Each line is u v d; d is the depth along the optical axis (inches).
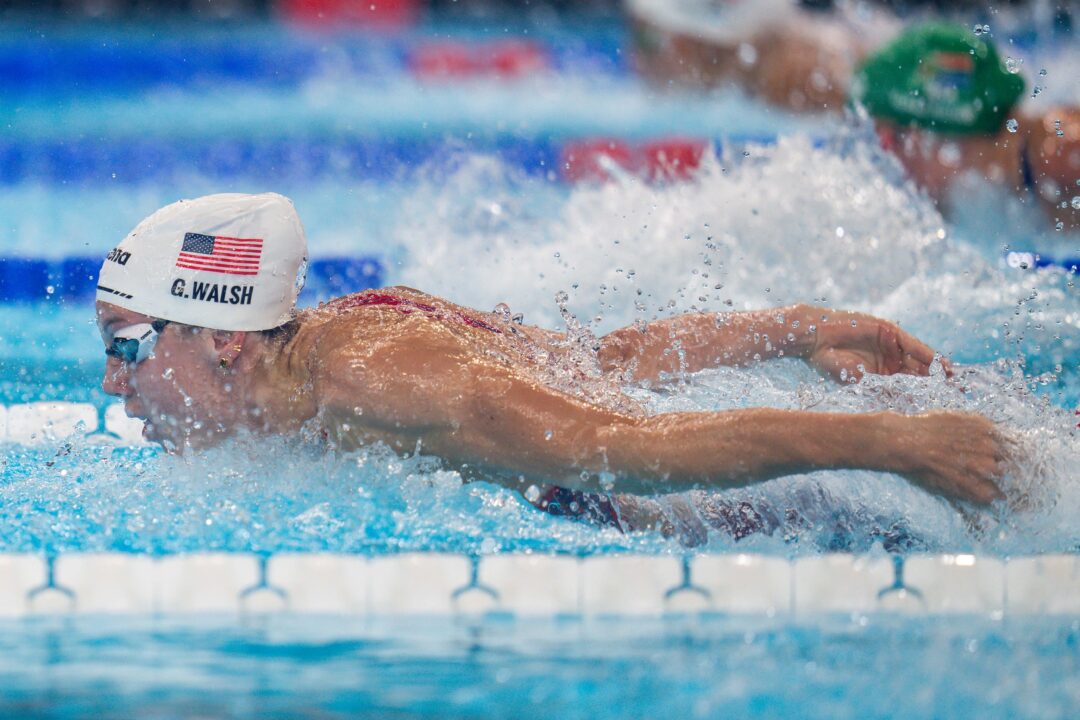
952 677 242.2
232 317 322.0
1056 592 295.7
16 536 308.7
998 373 376.5
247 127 1202.6
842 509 336.2
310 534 313.7
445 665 248.1
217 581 289.0
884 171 663.1
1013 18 1240.8
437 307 348.2
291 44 1596.9
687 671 244.1
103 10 1616.6
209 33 1626.5
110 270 327.0
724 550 326.0
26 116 1254.9
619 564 292.7
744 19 1089.4
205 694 230.2
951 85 653.9
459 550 305.7
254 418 327.9
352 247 770.2
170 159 1082.1
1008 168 663.8
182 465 337.7
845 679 240.8
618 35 1614.2
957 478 286.2
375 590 289.6
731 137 1024.2
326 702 226.4
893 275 592.1
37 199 946.1
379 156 1079.6
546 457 293.0
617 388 342.0
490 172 891.4
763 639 267.6
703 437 285.7
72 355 573.3
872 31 1129.4
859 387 363.9
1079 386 481.4
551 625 279.1
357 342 314.8
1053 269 595.5
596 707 224.7
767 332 391.9
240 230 327.3
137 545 303.7
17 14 1609.3
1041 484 295.1
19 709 222.5
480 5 1674.5
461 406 298.4
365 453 315.3
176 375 324.5
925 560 295.9
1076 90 989.8
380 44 1601.9
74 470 371.2
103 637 267.7
